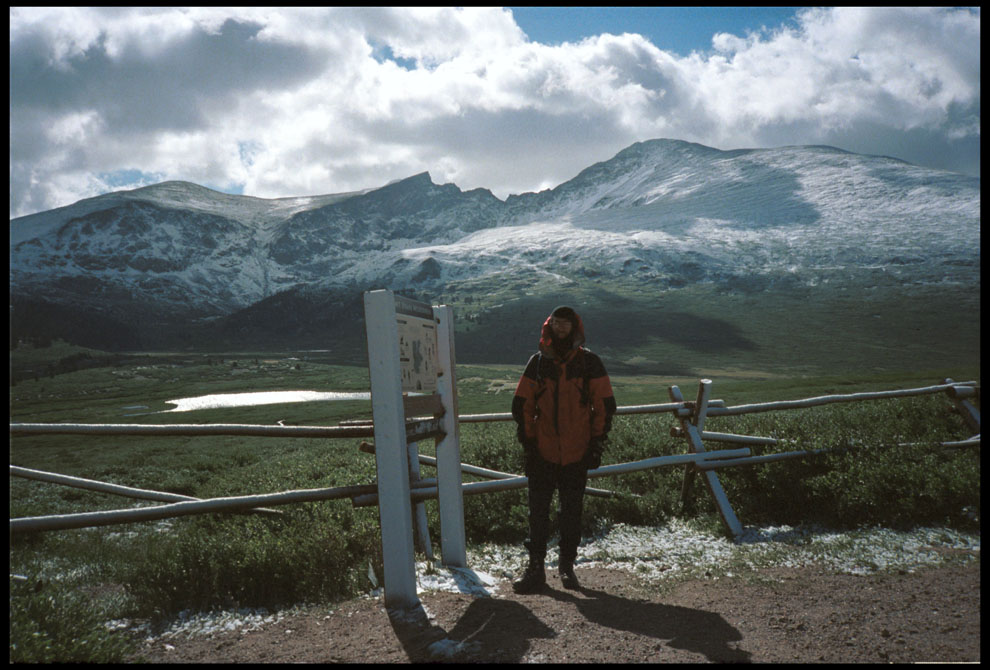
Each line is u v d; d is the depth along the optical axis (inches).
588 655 126.8
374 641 139.1
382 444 163.5
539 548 188.5
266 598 175.9
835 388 2436.0
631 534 260.4
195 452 1075.3
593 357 195.5
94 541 305.7
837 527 241.6
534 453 194.7
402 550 162.7
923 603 152.0
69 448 1402.6
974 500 223.8
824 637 134.2
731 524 248.7
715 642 133.4
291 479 375.2
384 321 163.3
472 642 134.3
